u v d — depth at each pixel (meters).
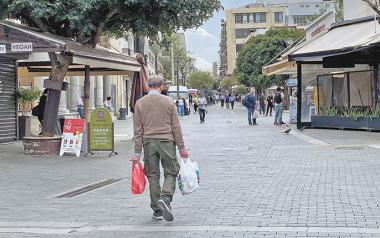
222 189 9.72
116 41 48.03
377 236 6.35
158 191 7.51
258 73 61.69
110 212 8.16
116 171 12.59
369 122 21.20
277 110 28.38
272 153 15.12
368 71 21.94
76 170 12.79
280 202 8.43
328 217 7.35
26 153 16.05
